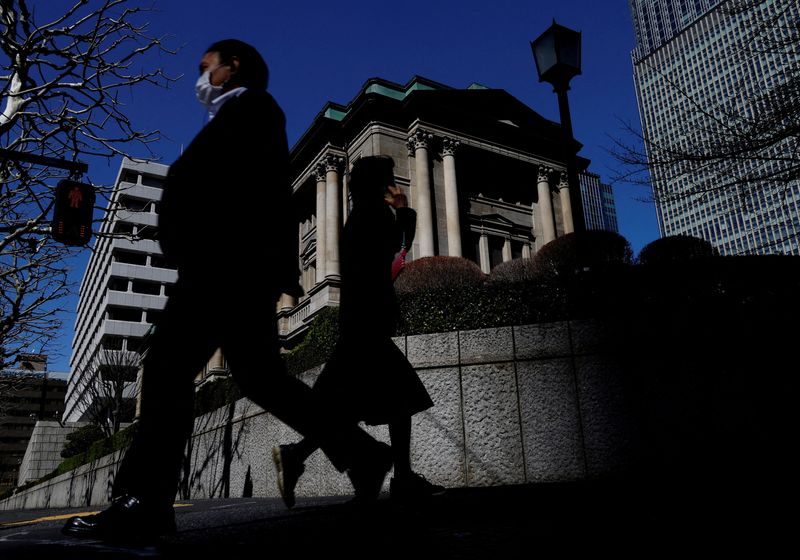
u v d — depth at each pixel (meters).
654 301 6.93
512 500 3.70
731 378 6.32
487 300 7.46
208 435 12.59
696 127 12.58
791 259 6.89
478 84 36.09
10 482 89.00
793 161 11.92
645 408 6.40
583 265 8.02
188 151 2.71
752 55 12.49
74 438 43.66
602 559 1.91
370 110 31.47
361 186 4.01
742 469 4.95
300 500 6.24
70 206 10.52
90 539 2.66
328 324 8.86
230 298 2.45
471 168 34.00
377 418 3.60
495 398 6.82
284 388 2.58
